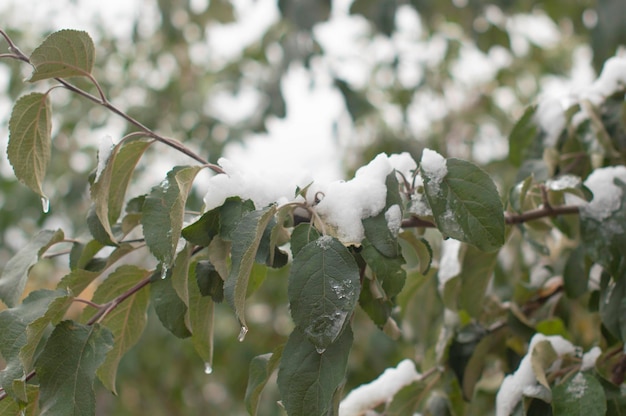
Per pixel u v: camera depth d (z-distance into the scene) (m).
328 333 1.01
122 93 3.16
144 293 1.17
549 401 1.20
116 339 1.17
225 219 1.08
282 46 2.59
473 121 3.14
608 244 1.24
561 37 3.40
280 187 1.10
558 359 1.24
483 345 1.37
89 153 3.07
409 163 1.17
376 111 3.03
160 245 1.06
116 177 1.15
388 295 1.06
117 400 3.51
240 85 2.95
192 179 1.09
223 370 3.34
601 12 1.97
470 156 3.03
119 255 1.15
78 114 2.98
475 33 2.69
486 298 1.44
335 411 1.07
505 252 1.55
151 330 2.93
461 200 1.10
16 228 3.21
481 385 1.59
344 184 1.08
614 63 1.42
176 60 3.25
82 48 1.11
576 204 1.29
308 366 1.03
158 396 3.60
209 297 1.15
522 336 1.37
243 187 1.10
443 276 1.37
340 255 1.03
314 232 1.05
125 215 1.15
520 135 1.43
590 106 1.38
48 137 1.15
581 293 1.34
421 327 1.48
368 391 1.33
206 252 1.15
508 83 3.29
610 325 1.25
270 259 1.07
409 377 1.34
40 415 1.04
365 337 2.71
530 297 1.46
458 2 2.60
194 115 3.12
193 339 1.16
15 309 1.08
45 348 1.06
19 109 1.12
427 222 1.17
